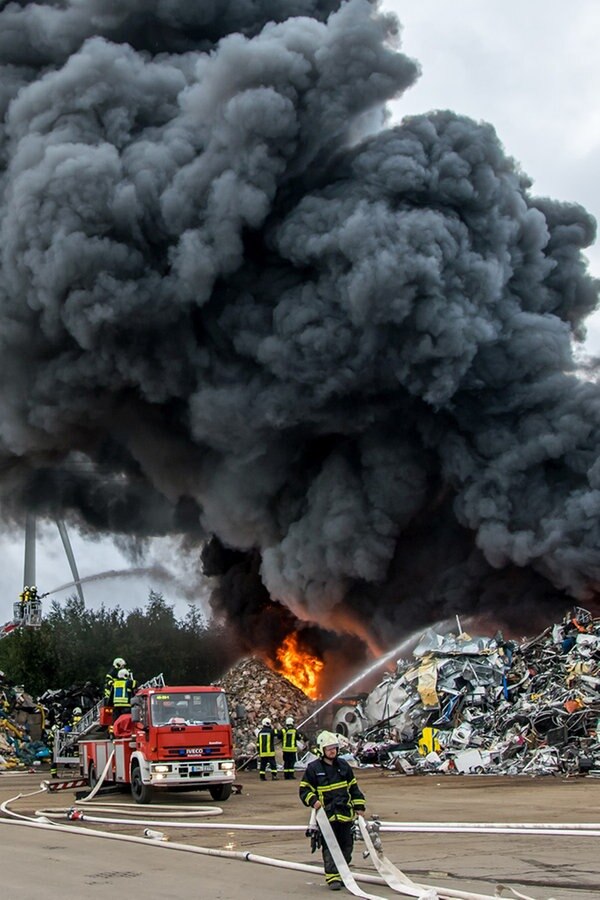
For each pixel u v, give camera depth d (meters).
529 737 24.73
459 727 26.52
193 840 13.36
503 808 16.16
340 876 9.17
